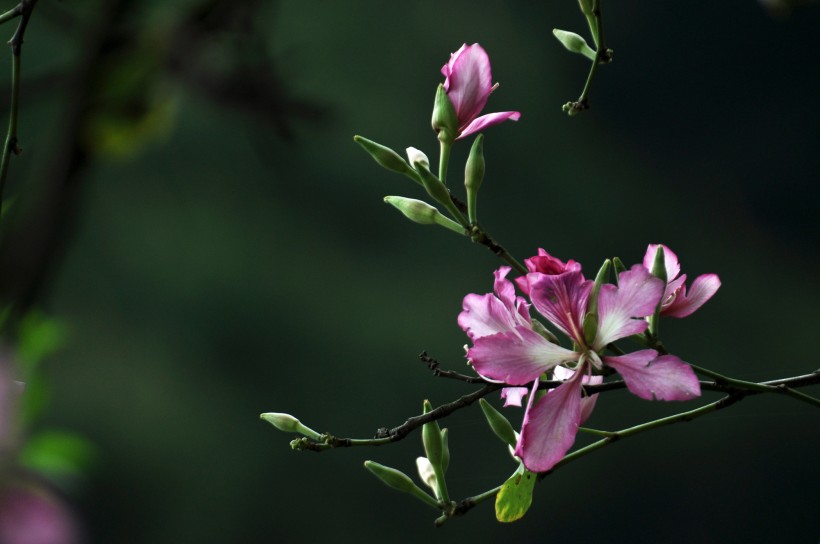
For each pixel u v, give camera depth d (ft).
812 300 88.28
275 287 80.48
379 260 82.74
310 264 81.82
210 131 77.61
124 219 73.97
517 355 7.52
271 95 6.27
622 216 91.35
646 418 36.32
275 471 75.20
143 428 72.95
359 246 83.05
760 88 94.02
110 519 70.59
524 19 92.99
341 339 80.43
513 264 7.60
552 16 93.09
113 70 6.27
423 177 7.59
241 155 78.95
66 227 5.72
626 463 71.77
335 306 81.20
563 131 92.27
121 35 6.39
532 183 90.12
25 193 5.84
